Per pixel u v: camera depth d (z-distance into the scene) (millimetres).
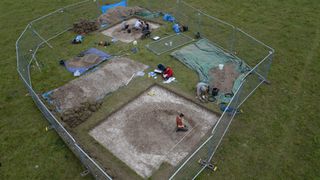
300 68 17016
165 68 17000
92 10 24281
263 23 21750
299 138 12875
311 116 13922
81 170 11898
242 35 20250
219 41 19672
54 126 13594
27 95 15977
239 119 13969
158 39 20172
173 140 13008
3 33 21812
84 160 11727
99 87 16172
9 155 12727
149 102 15180
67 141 12898
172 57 18312
